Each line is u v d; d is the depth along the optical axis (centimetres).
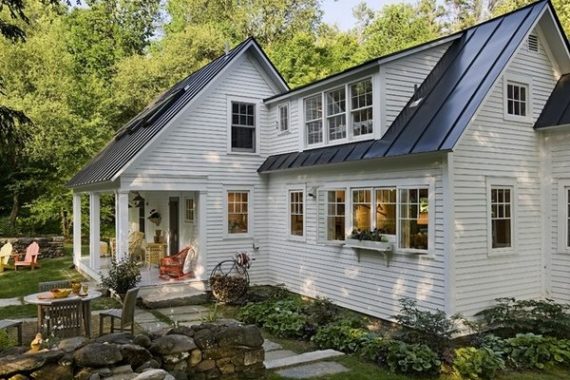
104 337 529
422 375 649
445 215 855
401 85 1048
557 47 1020
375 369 666
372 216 1031
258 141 1434
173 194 1623
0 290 1298
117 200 1252
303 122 1283
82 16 3073
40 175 2306
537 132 1002
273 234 1412
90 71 2994
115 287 1157
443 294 859
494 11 3044
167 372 482
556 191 980
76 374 454
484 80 906
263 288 1357
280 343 824
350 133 1115
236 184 1388
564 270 961
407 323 785
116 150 1509
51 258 1933
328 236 1175
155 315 1060
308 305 1038
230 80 1384
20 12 861
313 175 1230
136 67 2705
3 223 2292
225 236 1366
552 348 730
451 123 863
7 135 864
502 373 681
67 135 2170
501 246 930
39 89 2197
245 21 3312
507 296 927
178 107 1305
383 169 1000
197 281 1304
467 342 813
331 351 745
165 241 1692
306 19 3428
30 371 445
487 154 913
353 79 1098
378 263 1013
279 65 2761
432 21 3519
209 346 551
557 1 2267
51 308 761
